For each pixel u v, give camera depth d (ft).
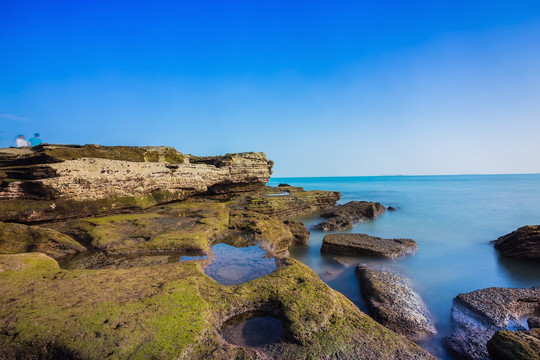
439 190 321.32
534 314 40.19
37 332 24.21
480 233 97.86
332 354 24.08
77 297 30.94
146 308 28.35
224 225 74.02
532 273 57.36
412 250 69.92
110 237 58.65
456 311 40.42
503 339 27.61
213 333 26.04
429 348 32.58
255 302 32.63
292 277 38.86
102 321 25.85
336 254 68.59
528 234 65.92
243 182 156.25
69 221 71.00
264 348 25.23
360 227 108.68
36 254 45.78
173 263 44.42
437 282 52.44
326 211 143.02
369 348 25.04
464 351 31.30
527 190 289.53
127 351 21.93
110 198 82.84
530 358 24.29
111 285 34.63
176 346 22.68
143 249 53.83
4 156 80.64
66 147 91.86
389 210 154.40
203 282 36.73
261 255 56.24
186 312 27.84
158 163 106.83
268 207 121.80
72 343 22.85
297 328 27.12
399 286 47.26
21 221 63.21
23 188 67.97
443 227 108.68
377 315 37.88
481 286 50.75
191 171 121.29
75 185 73.36
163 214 84.38
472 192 276.82
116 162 87.97
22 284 34.63
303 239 81.20
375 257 64.80
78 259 49.19
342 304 33.27
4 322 25.75
